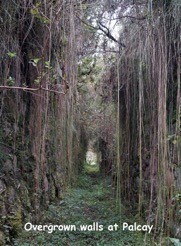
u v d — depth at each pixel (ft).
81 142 43.47
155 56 12.11
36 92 13.82
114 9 15.01
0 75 11.64
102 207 22.99
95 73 25.91
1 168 12.64
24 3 11.37
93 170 55.11
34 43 13.16
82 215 20.03
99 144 45.88
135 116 18.13
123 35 16.88
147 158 16.74
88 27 16.66
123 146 21.50
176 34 11.78
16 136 14.25
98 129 37.50
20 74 13.07
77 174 37.47
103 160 44.80
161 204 11.79
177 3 11.39
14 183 13.78
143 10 13.16
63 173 26.20
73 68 12.96
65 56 12.89
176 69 12.39
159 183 11.81
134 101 17.37
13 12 11.67
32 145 15.56
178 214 11.57
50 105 17.74
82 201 25.13
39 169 15.70
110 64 22.43
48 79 12.39
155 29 12.04
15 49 12.12
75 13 13.46
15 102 13.71
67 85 11.89
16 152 14.32
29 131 15.20
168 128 12.65
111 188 31.65
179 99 11.26
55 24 12.42
